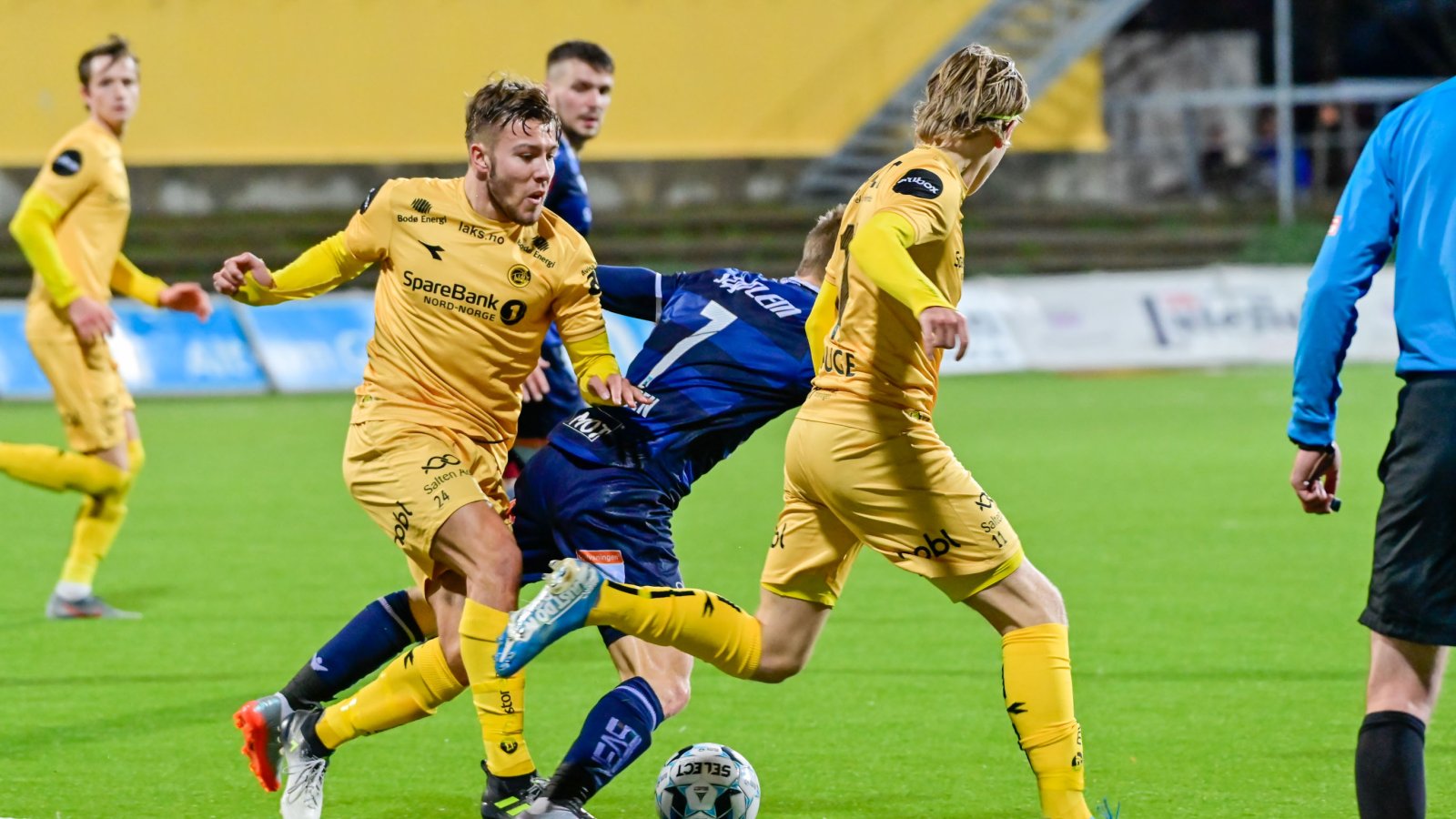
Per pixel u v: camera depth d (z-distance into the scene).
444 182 12.21
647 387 12.41
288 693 12.44
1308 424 10.22
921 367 11.19
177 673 17.41
